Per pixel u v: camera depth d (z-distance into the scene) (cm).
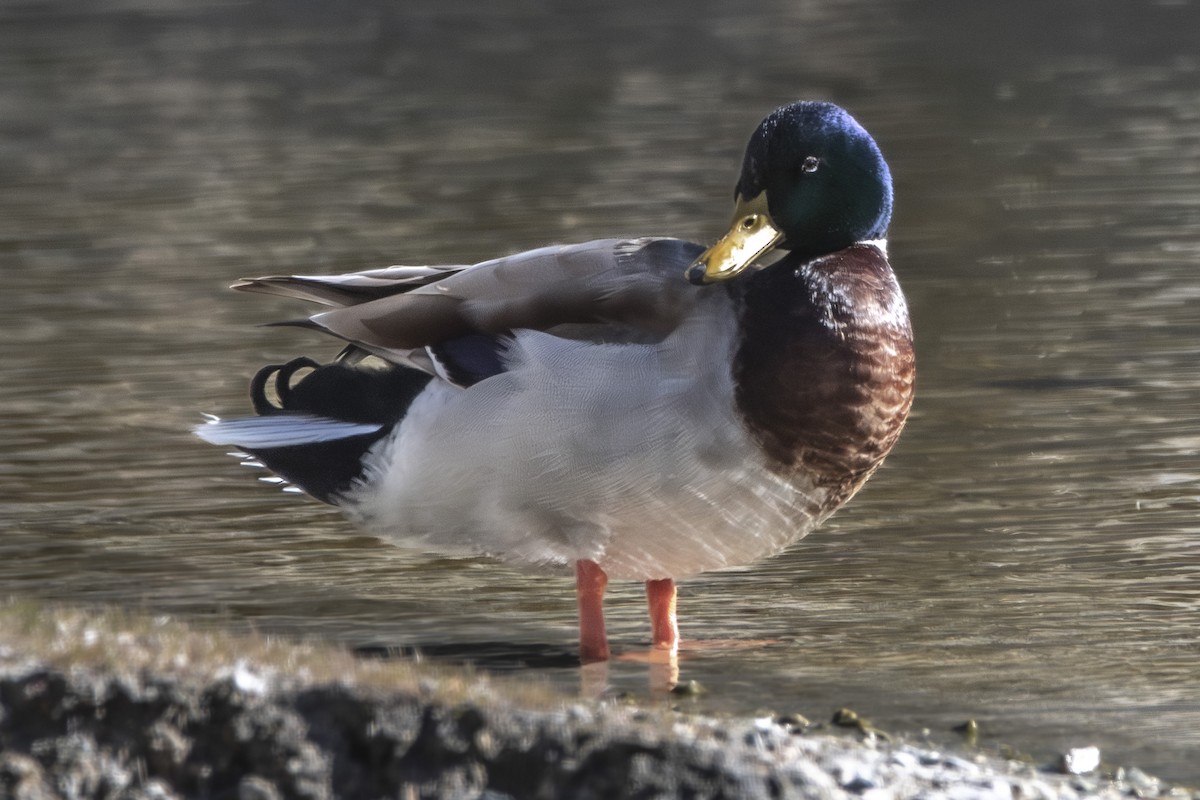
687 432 952
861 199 1003
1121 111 3397
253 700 755
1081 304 2034
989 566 1215
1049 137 3169
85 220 2664
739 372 953
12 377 1778
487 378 978
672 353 952
